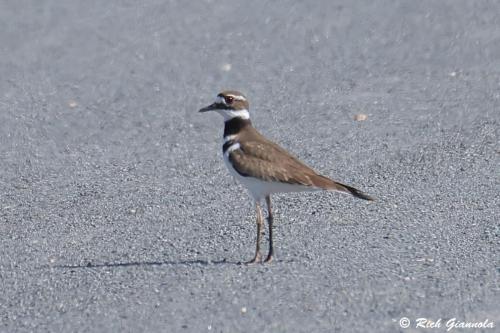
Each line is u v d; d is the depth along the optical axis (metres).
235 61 21.61
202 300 10.78
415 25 22.97
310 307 10.38
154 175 15.70
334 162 15.64
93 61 21.88
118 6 25.28
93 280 11.69
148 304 10.84
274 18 24.03
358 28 23.06
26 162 16.67
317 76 20.39
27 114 18.97
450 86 19.19
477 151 15.59
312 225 12.94
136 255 12.40
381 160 15.56
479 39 21.78
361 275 11.09
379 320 10.04
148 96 19.80
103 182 15.52
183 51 22.31
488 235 12.23
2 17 24.61
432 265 11.34
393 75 20.12
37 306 11.20
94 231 13.44
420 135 16.58
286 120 17.95
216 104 12.16
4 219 14.20
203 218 13.58
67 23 24.17
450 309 10.21
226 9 24.84
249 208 13.84
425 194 13.93
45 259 12.57
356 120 17.61
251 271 11.48
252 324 10.15
